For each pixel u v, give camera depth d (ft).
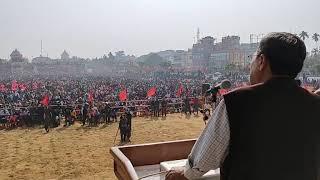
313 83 154.92
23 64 606.55
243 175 6.20
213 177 8.89
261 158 6.13
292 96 6.54
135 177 9.79
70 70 650.84
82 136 73.10
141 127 81.97
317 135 6.55
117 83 245.86
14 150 59.98
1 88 162.81
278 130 6.23
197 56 589.73
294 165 6.24
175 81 264.31
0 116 90.63
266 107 6.33
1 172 46.32
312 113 6.56
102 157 53.78
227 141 6.35
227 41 502.79
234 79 244.83
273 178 6.14
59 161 51.78
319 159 6.66
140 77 461.78
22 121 90.43
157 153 14.19
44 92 166.20
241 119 6.24
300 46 6.75
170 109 111.86
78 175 44.42
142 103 110.73
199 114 105.50
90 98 103.04
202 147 6.47
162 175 11.19
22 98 138.31
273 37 6.83
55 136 73.56
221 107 6.45
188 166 6.73
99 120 93.66
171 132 74.79
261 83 6.73
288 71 6.69
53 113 88.12
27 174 45.27
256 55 7.14
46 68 629.51
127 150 13.73
